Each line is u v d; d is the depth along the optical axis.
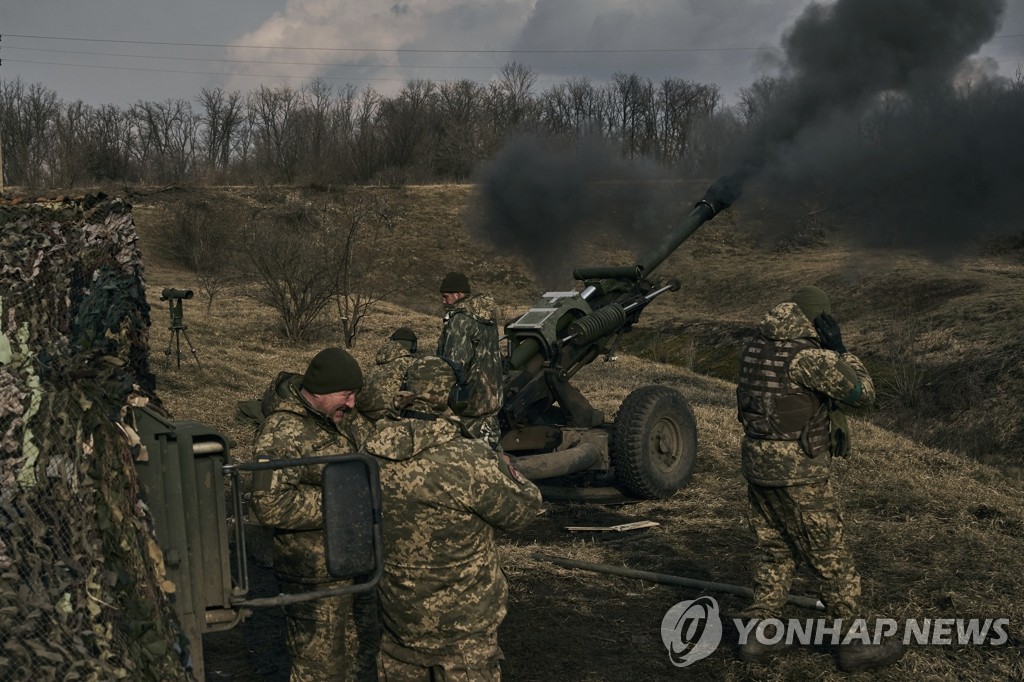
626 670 4.18
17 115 55.00
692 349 21.28
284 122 66.19
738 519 6.62
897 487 7.05
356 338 17.02
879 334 20.12
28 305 2.30
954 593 4.88
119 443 2.07
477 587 2.78
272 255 16.42
